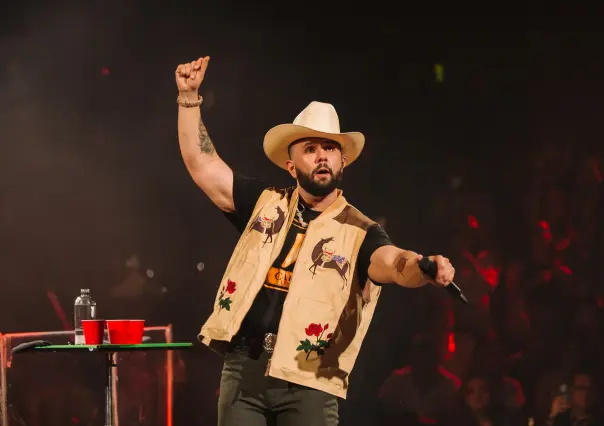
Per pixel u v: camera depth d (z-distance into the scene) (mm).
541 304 12102
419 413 11453
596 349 11531
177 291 14195
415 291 12570
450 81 13984
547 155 13297
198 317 14016
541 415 11031
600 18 13344
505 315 12094
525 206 13109
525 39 13680
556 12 13531
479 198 13484
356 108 14359
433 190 13836
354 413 12344
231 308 4590
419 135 14078
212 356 12234
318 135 4762
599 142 13148
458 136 13906
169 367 8203
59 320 14023
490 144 13703
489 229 13164
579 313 11898
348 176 14250
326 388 4422
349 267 4566
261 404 4531
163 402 8086
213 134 14609
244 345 4574
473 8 13867
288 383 4492
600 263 12219
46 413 7234
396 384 11695
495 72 13805
